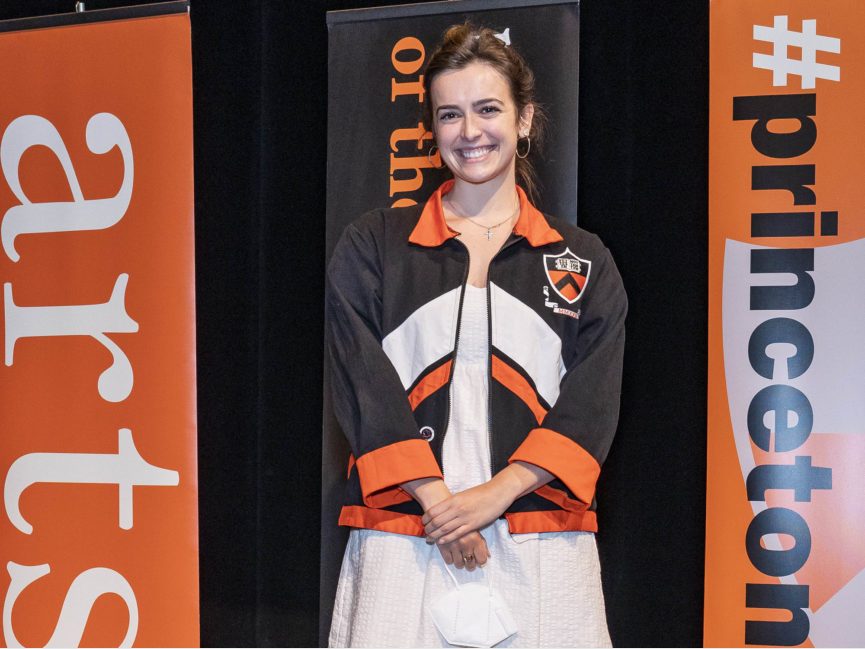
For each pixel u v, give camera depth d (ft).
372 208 7.38
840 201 6.91
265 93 9.22
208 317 9.38
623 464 8.41
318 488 9.12
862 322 6.90
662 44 8.38
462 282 5.82
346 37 7.47
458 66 5.88
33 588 7.85
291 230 9.20
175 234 7.59
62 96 7.82
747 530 7.07
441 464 5.60
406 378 5.77
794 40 6.95
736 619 7.07
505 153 5.90
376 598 5.52
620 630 8.40
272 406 9.23
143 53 7.66
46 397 7.83
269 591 9.24
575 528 5.63
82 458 7.75
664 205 8.36
